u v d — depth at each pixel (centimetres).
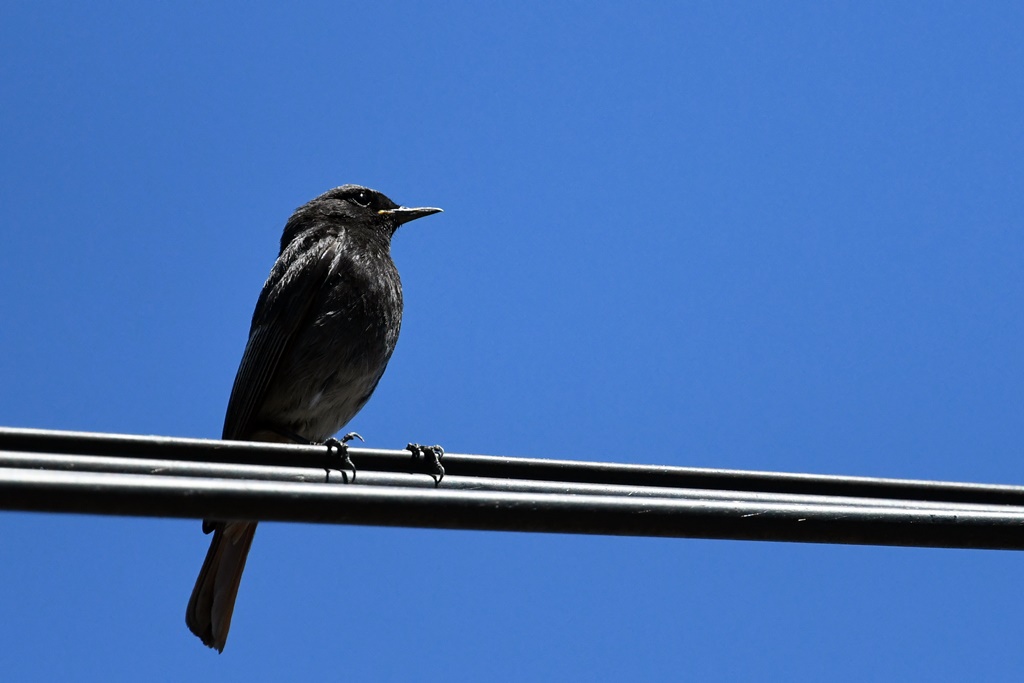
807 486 1095
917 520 944
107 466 862
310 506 775
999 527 956
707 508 895
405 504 809
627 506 878
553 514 854
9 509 682
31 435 889
